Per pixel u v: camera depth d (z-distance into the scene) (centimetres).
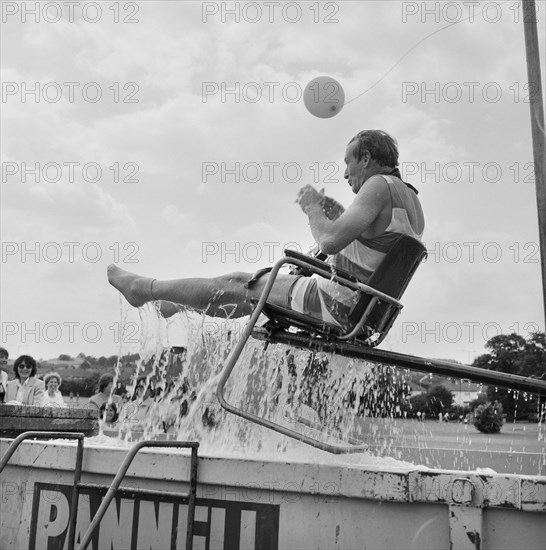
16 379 534
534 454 323
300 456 252
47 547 240
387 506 200
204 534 218
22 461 249
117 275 320
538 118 259
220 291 296
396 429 324
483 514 190
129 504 228
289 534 209
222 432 285
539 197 251
